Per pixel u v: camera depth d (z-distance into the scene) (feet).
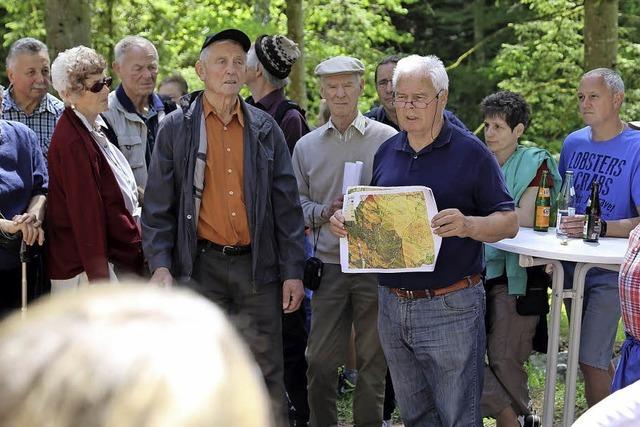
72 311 1.85
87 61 12.75
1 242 13.07
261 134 13.07
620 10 48.44
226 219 12.79
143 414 1.67
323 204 14.88
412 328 12.25
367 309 14.69
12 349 1.73
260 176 12.93
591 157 14.92
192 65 43.39
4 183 13.32
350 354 17.06
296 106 16.48
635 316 10.96
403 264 11.96
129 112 15.37
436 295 12.10
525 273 13.88
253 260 12.89
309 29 44.96
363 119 14.88
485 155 12.05
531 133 43.73
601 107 14.61
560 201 14.38
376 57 45.75
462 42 67.00
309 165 14.99
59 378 1.69
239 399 1.79
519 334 14.17
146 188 12.84
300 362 16.20
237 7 38.52
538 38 44.32
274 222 13.33
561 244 13.08
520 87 42.80
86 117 12.91
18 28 38.70
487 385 14.28
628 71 38.63
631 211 14.33
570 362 13.34
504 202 11.96
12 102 15.89
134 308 1.88
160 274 12.44
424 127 11.99
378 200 12.00
